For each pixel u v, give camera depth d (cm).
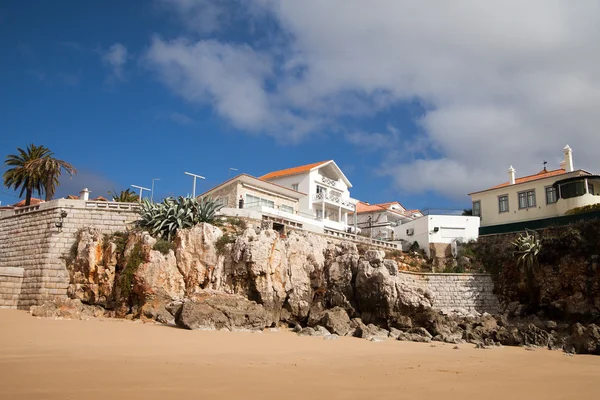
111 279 4312
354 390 1582
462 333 4019
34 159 6084
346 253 4794
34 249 4728
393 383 1764
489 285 5591
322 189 8050
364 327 3916
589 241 4906
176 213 4562
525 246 5256
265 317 3853
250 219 5081
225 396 1397
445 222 6312
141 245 4244
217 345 2738
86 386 1445
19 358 1953
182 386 1517
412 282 5266
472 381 1905
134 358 2109
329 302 4500
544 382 1970
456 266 5897
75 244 4653
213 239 4381
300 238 4778
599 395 1706
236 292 4191
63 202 4778
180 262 4250
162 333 3103
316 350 2792
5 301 4528
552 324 4309
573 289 4825
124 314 4109
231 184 6425
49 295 4481
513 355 3017
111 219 4775
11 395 1274
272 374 1844
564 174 6119
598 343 3281
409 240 6694
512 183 7044
